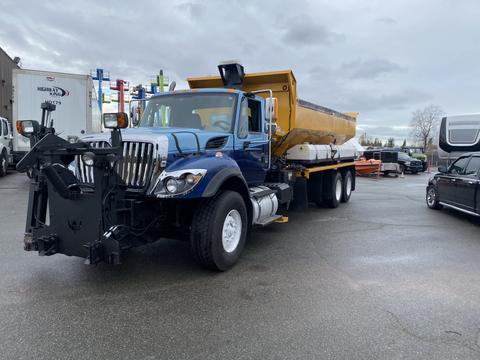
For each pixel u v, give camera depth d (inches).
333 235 291.0
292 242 268.1
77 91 559.8
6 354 120.4
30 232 182.7
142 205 182.4
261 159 269.9
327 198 410.0
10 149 649.0
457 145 685.9
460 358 122.7
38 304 156.9
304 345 129.0
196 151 201.5
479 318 151.3
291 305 161.0
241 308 157.2
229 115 239.1
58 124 551.5
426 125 2406.5
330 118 397.7
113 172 168.2
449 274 204.2
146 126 256.1
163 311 153.1
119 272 197.5
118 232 168.1
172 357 120.8
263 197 256.8
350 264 218.8
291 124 311.0
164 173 179.2
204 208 194.2
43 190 182.9
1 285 176.2
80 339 130.5
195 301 163.3
